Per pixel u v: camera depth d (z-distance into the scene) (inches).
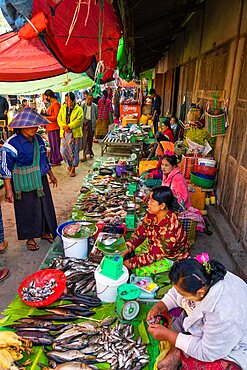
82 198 163.0
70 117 253.0
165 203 96.7
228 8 193.2
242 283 65.9
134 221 125.0
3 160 130.8
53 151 297.4
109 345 72.7
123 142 292.8
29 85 244.1
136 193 164.1
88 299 87.4
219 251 150.6
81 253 107.0
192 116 239.5
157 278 95.7
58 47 96.6
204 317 64.2
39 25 68.4
